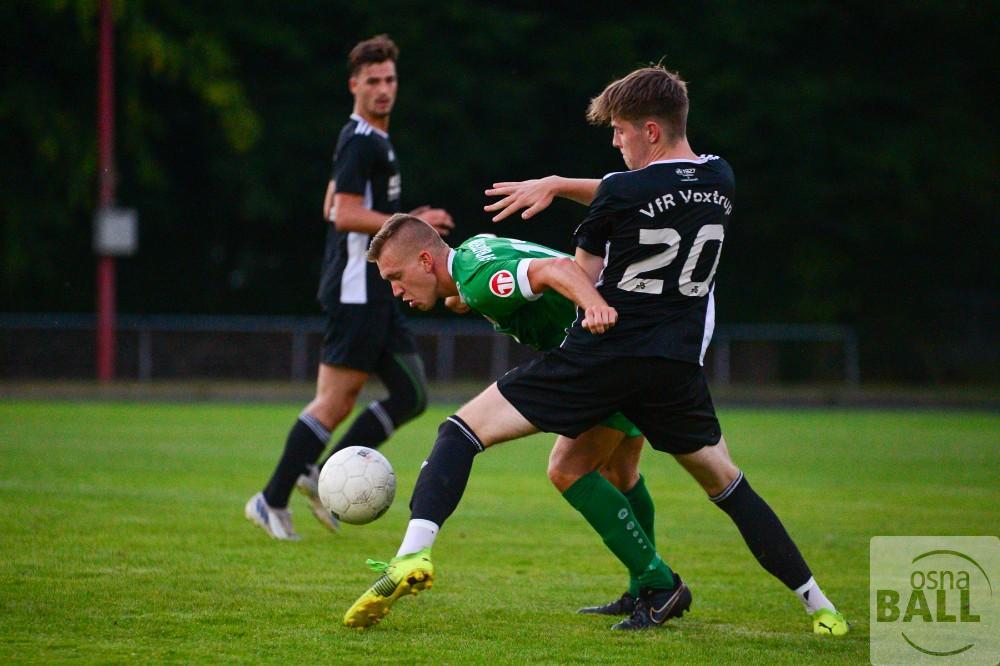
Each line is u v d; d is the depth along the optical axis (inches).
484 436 666.8
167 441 1774.1
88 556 869.2
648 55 3737.7
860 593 816.9
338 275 1008.2
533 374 666.8
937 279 4065.0
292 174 3668.8
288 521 989.8
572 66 3732.8
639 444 764.6
